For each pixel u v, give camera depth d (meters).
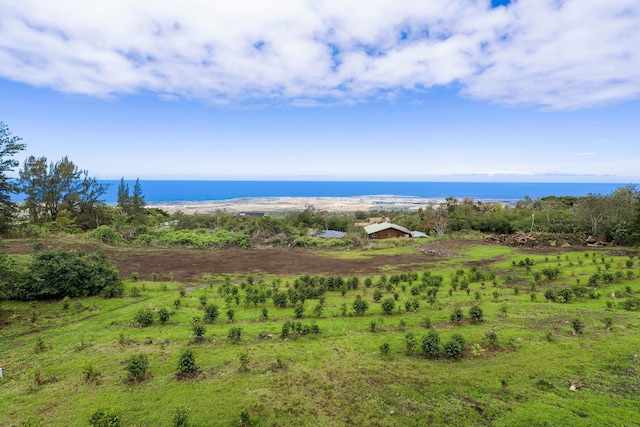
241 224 53.75
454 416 8.41
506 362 10.91
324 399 9.13
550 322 14.20
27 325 14.20
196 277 24.73
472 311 14.62
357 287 22.06
